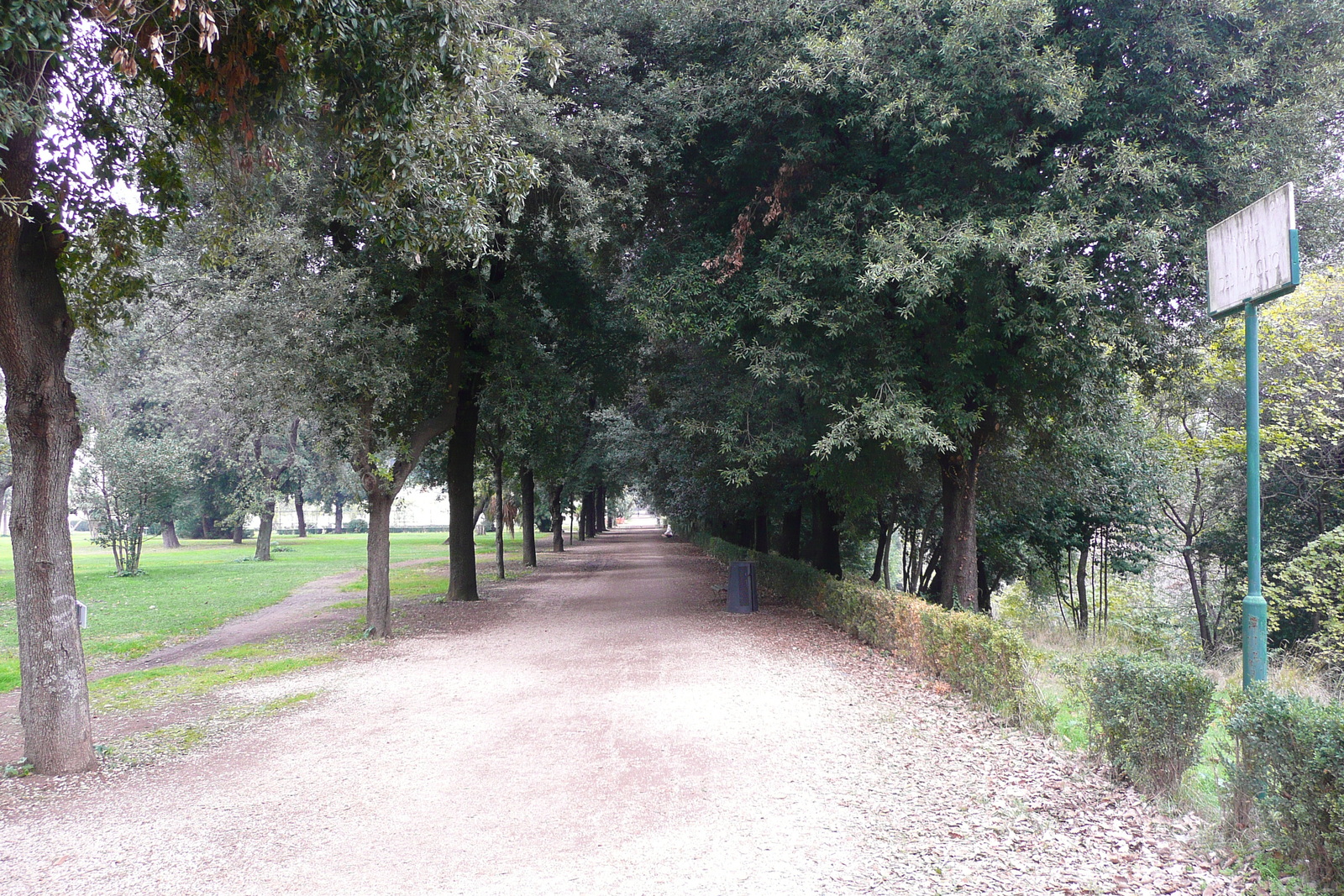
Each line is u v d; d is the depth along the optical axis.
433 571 29.45
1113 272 10.69
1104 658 5.72
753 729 7.37
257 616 18.11
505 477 31.75
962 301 11.83
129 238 8.47
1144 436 19.67
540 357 16.88
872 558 36.22
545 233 14.60
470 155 7.93
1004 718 7.22
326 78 7.07
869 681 9.34
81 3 5.30
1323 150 10.80
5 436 19.50
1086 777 5.63
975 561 13.62
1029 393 12.45
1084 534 23.27
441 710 8.51
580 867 4.58
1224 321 11.74
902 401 11.12
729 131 13.31
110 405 29.20
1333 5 9.73
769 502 23.39
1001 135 10.34
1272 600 14.96
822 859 4.57
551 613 16.92
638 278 14.22
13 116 5.18
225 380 12.09
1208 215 10.62
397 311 14.45
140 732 7.92
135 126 7.86
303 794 5.96
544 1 12.48
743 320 12.71
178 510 38.91
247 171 7.79
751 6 11.66
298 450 50.28
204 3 5.44
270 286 12.09
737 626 14.25
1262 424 15.23
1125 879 4.14
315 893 4.34
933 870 4.36
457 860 4.72
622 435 29.25
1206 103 10.54
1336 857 3.70
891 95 10.55
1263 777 4.28
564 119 12.87
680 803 5.54
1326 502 15.67
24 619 6.70
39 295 6.75
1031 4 9.37
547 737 7.29
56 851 5.00
